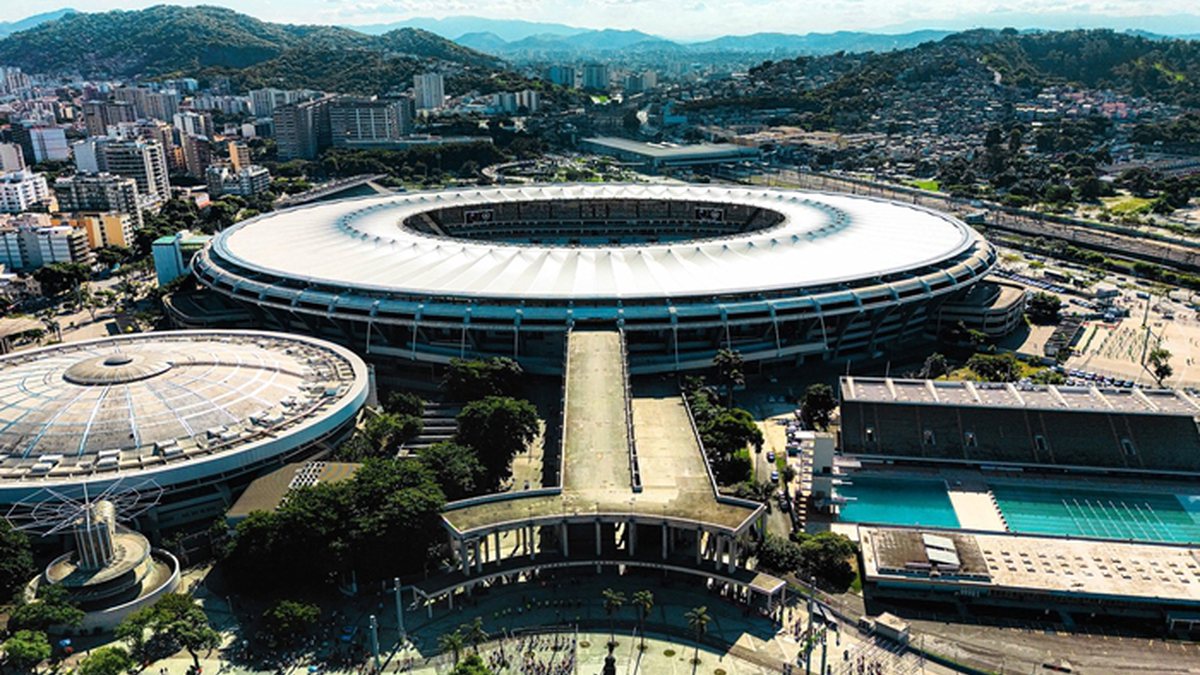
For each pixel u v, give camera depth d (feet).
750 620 523.70
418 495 552.41
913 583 547.49
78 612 496.64
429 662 483.51
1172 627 519.19
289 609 493.77
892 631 506.89
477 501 563.07
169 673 474.90
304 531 531.09
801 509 654.12
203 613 501.15
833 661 488.44
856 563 587.27
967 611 537.24
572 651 495.00
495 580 560.20
